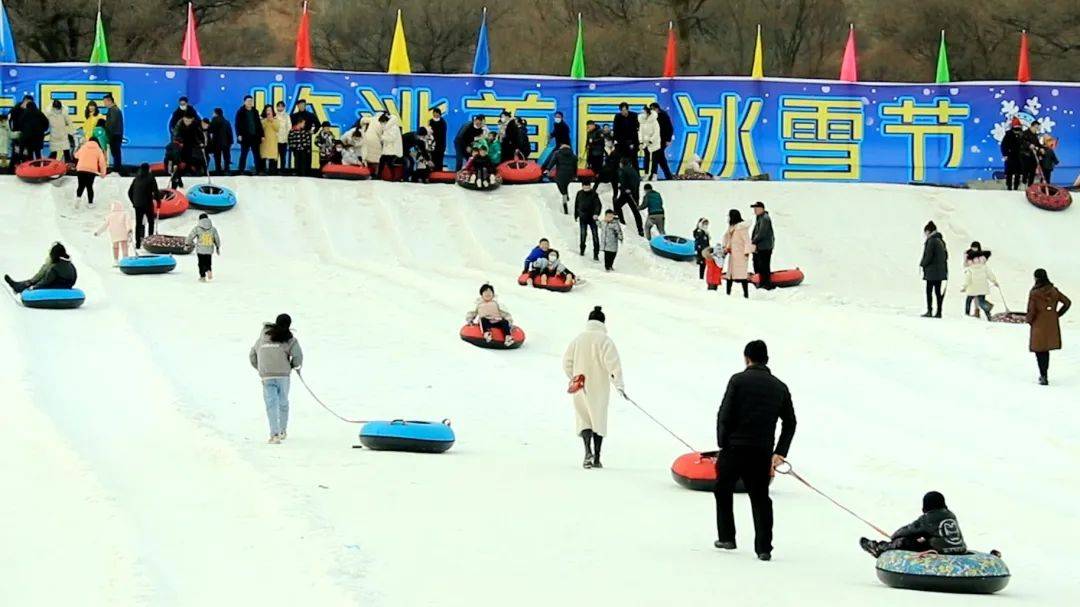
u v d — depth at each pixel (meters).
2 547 15.09
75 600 13.24
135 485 18.36
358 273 39.12
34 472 18.62
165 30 77.44
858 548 16.70
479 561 14.96
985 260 36.09
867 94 52.53
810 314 33.81
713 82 52.22
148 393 24.98
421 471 20.11
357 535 15.94
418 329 32.16
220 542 15.35
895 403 26.88
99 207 45.72
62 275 32.38
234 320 32.19
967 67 80.31
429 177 50.16
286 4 88.00
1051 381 28.48
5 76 50.72
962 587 14.40
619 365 21.39
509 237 45.72
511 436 23.84
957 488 21.00
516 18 82.25
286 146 50.09
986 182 51.94
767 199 49.41
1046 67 79.06
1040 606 13.96
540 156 52.25
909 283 45.47
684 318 33.72
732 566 15.24
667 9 81.44
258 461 20.27
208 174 48.53
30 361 26.42
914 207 49.41
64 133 49.28
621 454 22.61
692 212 48.62
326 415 24.95
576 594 13.70
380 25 79.50
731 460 15.68
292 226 45.69
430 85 52.06
